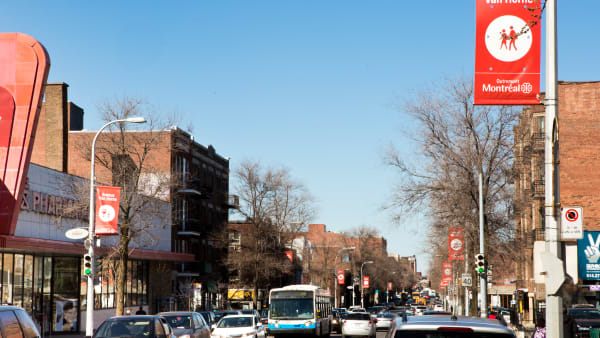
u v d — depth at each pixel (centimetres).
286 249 7800
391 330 826
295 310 4225
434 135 3831
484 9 1412
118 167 4247
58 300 4400
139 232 4525
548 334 1239
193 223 6800
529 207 5503
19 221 3816
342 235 13675
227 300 7625
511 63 1405
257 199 6794
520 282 6191
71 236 3052
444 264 6309
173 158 6266
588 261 3083
